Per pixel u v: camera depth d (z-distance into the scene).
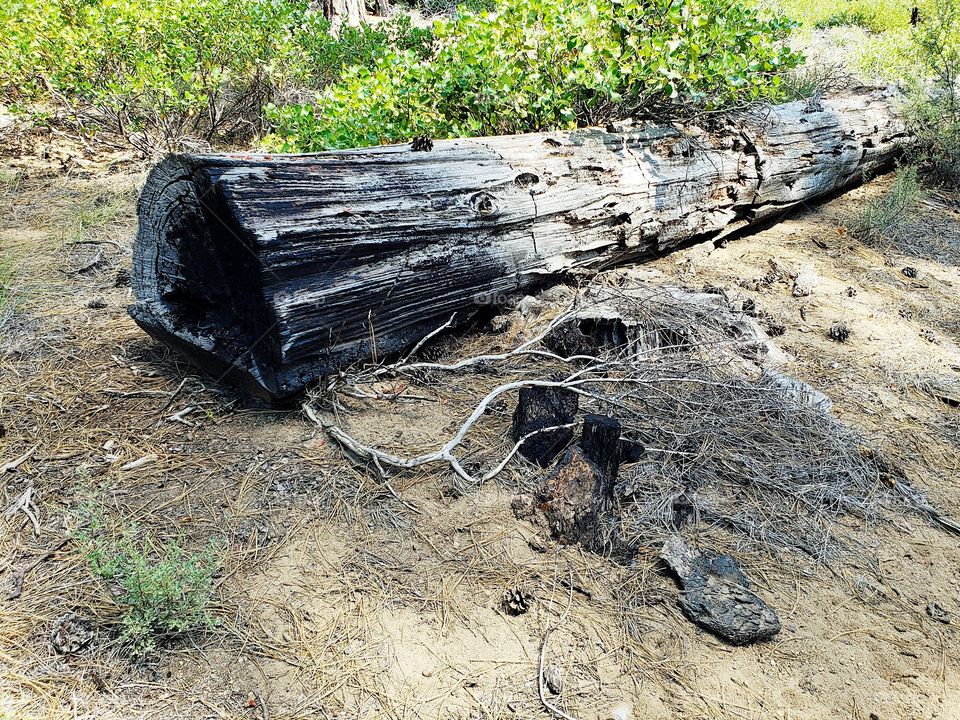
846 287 4.73
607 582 2.37
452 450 2.86
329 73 8.08
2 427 2.82
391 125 4.93
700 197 4.83
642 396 3.11
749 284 4.58
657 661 2.13
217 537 2.41
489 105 4.86
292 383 2.95
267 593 2.24
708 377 3.26
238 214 2.63
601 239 4.21
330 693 1.96
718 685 2.08
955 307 4.64
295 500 2.59
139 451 2.77
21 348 3.33
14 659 1.96
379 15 13.57
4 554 2.28
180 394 3.11
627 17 4.69
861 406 3.47
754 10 5.07
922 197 6.65
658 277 4.54
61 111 6.83
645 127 4.66
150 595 2.07
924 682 2.17
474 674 2.05
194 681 1.97
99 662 1.99
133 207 5.35
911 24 8.49
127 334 3.56
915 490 2.96
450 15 13.05
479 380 3.30
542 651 2.11
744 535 2.62
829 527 2.71
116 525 2.41
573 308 3.55
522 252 3.71
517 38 4.81
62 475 2.61
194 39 6.72
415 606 2.24
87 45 6.21
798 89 7.05
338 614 2.19
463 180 3.43
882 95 7.01
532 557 2.43
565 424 2.83
